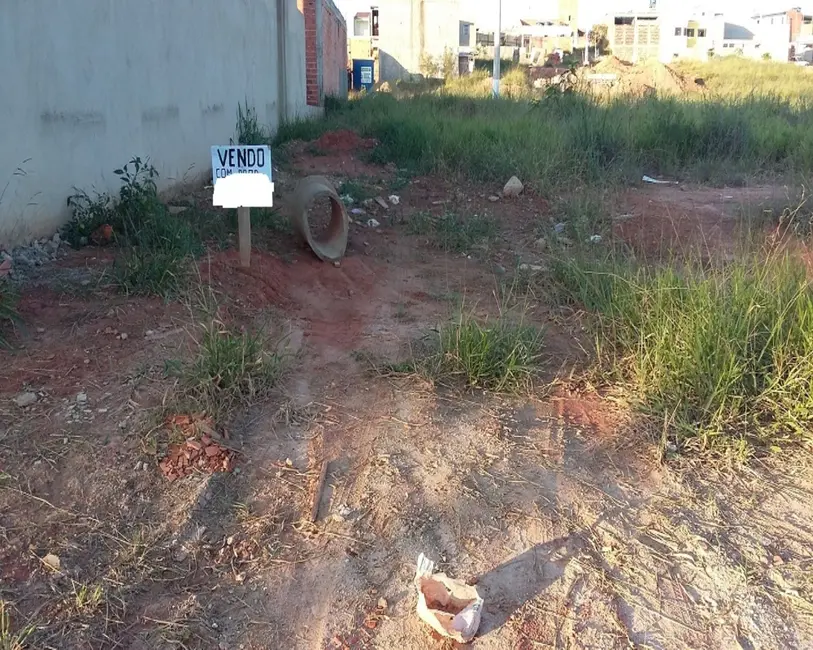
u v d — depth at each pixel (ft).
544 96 47.01
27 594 9.16
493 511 10.92
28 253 17.44
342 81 81.97
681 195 29.68
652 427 12.89
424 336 15.71
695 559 10.27
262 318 16.16
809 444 12.62
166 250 17.92
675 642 9.09
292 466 11.68
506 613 9.37
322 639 8.96
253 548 10.16
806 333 13.52
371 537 10.42
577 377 14.47
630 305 15.61
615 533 10.66
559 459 12.07
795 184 28.63
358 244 22.49
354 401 13.39
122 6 21.76
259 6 37.35
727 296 14.76
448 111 45.91
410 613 9.32
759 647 9.06
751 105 44.93
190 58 27.02
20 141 17.53
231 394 12.85
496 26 66.85
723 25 174.60
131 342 14.24
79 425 11.89
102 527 10.20
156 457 11.35
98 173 20.79
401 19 132.98
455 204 27.30
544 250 22.43
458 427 12.75
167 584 9.55
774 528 10.87
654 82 74.23
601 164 32.63
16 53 17.30
